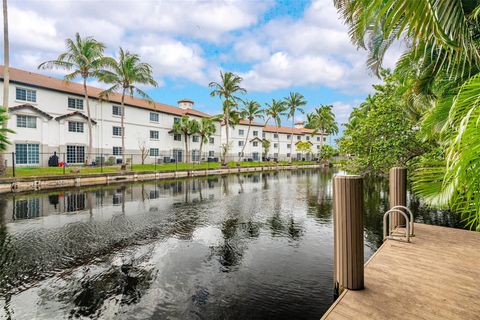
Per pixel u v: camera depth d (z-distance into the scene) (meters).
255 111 44.22
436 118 4.03
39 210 11.20
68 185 18.11
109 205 12.50
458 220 10.04
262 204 13.38
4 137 15.57
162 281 5.34
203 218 10.41
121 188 18.12
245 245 7.47
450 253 3.90
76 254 6.61
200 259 6.45
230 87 34.69
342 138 11.42
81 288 5.03
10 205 12.05
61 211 11.10
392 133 9.21
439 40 2.50
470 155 1.64
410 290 2.81
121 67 24.70
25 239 7.58
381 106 9.70
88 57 23.95
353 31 4.46
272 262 6.31
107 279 5.38
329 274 5.70
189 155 39.97
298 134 60.50
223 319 4.17
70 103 26.47
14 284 5.14
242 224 9.64
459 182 1.79
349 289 2.83
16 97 22.66
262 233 8.61
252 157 51.97
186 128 36.91
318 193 17.23
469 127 1.62
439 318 2.32
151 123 34.56
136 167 27.66
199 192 17.27
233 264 6.18
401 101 8.73
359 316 2.35
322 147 51.41
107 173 20.67
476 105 1.69
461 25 2.71
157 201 13.81
